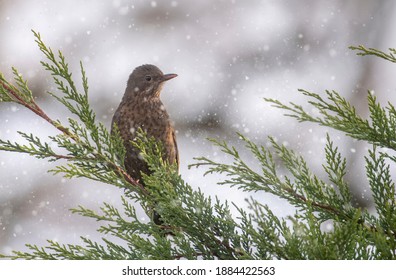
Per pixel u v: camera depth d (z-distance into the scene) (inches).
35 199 447.5
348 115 202.2
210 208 200.7
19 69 514.0
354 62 545.3
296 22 569.6
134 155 362.6
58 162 464.8
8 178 448.8
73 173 217.3
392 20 561.9
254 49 553.3
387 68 535.2
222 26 572.4
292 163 209.6
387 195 195.3
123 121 392.8
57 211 441.1
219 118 499.8
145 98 395.2
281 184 207.0
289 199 207.0
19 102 221.8
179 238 191.9
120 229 203.9
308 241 169.2
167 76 399.5
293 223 169.9
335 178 209.6
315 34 561.9
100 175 219.9
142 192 220.5
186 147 481.4
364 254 167.3
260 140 483.5
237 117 499.8
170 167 212.4
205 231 199.2
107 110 514.9
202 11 581.9
